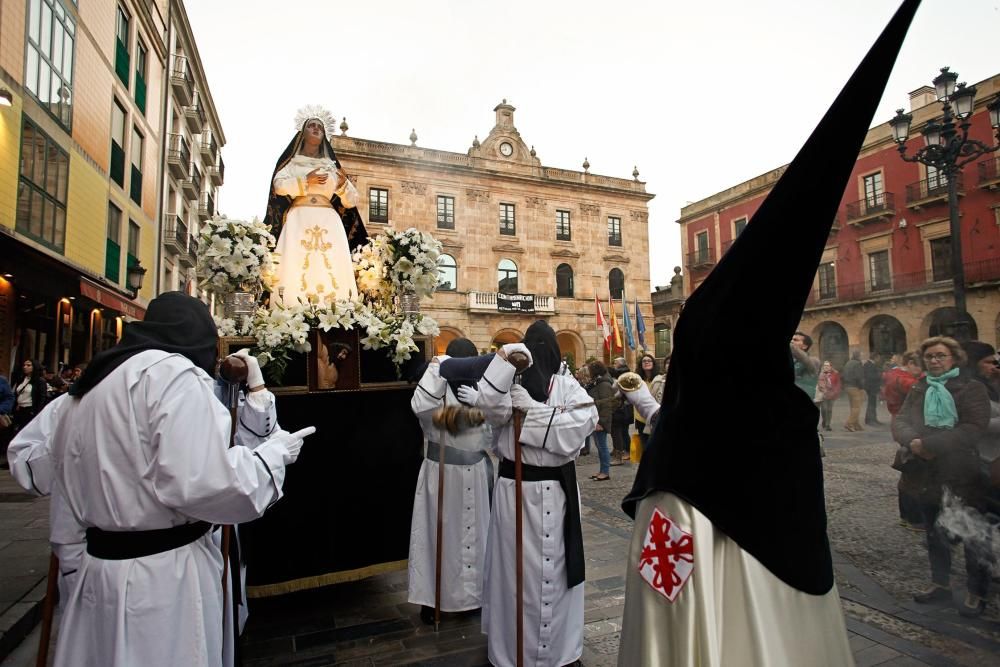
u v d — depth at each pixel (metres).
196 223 24.70
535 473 2.66
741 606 1.46
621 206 31.17
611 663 2.82
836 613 1.55
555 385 2.71
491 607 2.76
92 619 1.63
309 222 4.13
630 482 7.50
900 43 1.14
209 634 1.79
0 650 3.00
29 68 9.89
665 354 31.77
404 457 3.83
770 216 1.33
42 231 10.37
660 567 1.54
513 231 28.89
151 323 1.83
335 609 3.55
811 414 1.56
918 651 2.79
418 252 4.10
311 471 3.55
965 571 3.54
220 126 28.97
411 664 2.87
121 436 1.62
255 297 3.69
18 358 10.23
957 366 3.44
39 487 1.95
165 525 1.68
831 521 4.82
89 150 12.35
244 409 2.39
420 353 4.03
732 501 1.49
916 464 3.51
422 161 27.12
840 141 1.22
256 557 3.39
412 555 3.41
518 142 29.38
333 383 3.62
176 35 20.00
